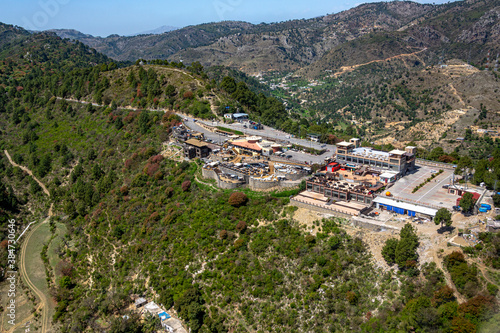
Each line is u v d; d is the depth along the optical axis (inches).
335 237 5128.0
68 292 6112.2
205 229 6063.0
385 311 4222.4
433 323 3767.2
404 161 7042.3
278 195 6407.5
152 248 6240.2
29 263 7101.4
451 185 6299.2
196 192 7071.9
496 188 5861.2
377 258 4822.8
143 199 7544.3
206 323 4872.0
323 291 4694.9
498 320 3582.7
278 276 5024.6
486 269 4128.9
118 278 6038.4
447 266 4315.9
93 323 5398.6
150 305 5383.9
